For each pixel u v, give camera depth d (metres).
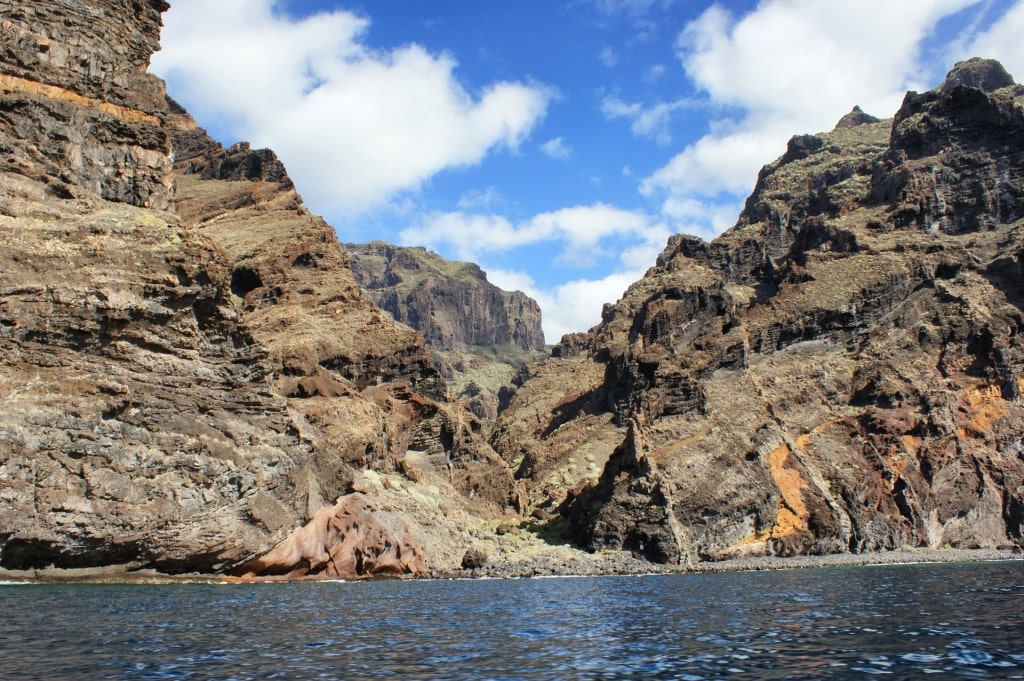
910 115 186.62
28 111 70.88
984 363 134.12
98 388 63.28
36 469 58.41
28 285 62.97
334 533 77.62
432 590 67.81
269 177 138.12
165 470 65.25
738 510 107.06
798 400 130.12
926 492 120.62
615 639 41.66
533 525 113.56
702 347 137.50
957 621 46.41
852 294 141.38
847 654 36.56
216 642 38.03
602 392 158.50
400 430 115.19
